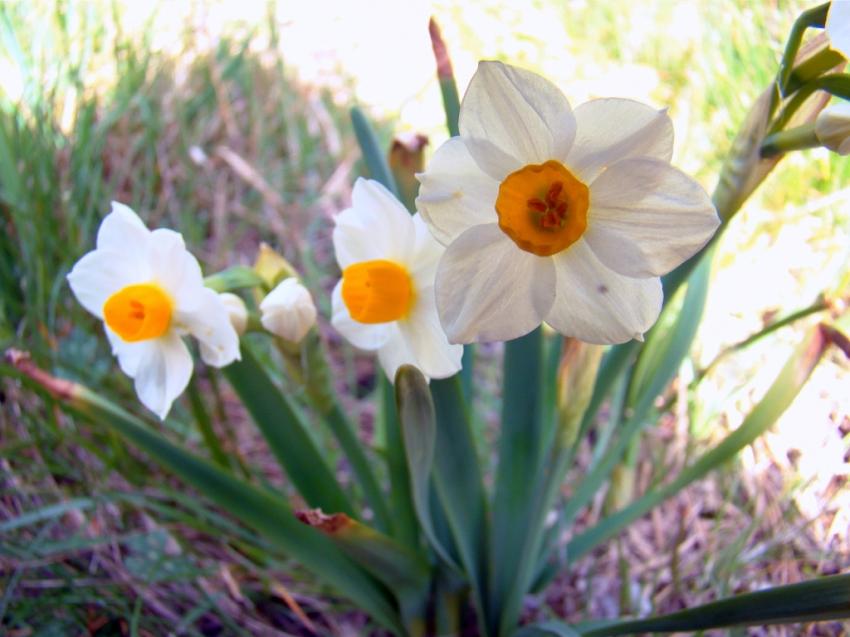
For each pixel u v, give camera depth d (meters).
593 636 0.16
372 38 0.44
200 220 0.33
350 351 0.30
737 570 0.22
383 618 0.20
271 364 0.27
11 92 0.33
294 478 0.19
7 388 0.24
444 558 0.18
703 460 0.19
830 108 0.12
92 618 0.21
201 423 0.21
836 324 0.23
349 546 0.16
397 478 0.20
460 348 0.14
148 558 0.22
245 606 0.22
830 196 0.25
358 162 0.36
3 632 0.21
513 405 0.18
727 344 0.26
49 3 0.35
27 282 0.26
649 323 0.11
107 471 0.22
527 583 0.19
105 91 0.34
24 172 0.27
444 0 0.41
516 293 0.11
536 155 0.11
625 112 0.11
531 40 0.38
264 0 0.44
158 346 0.15
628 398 0.23
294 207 0.35
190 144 0.34
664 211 0.11
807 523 0.21
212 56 0.36
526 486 0.19
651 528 0.25
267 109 0.37
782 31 0.28
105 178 0.33
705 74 0.32
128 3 0.39
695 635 0.20
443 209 0.11
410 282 0.14
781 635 0.21
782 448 0.24
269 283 0.16
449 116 0.18
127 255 0.15
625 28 0.37
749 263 0.27
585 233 0.11
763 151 0.14
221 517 0.22
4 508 0.23
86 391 0.17
